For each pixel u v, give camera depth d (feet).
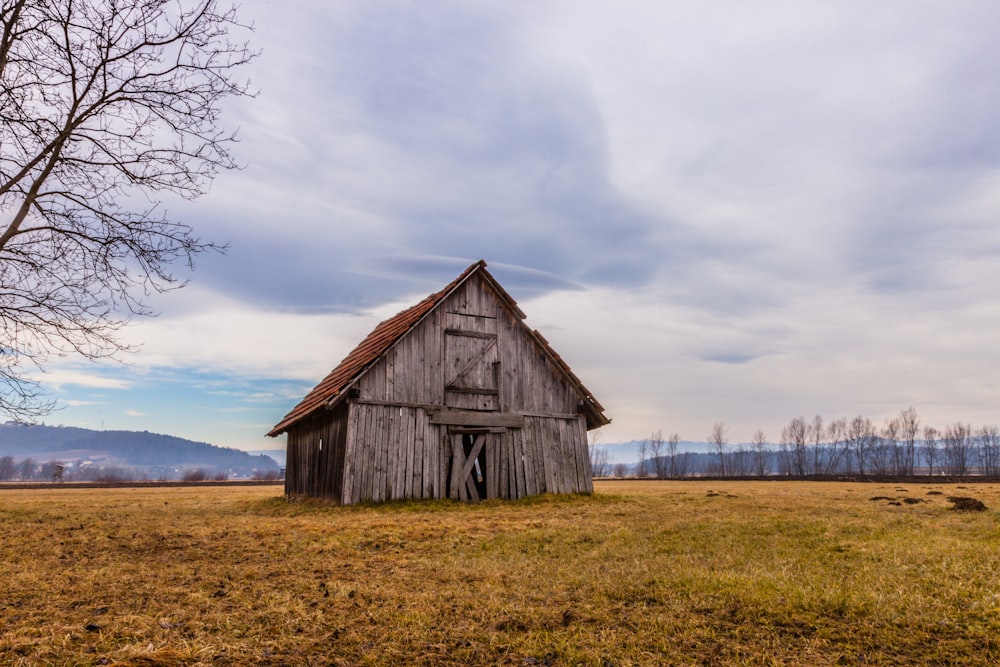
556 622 22.81
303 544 39.99
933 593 26.08
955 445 364.99
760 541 41.27
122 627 20.98
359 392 68.80
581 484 79.87
